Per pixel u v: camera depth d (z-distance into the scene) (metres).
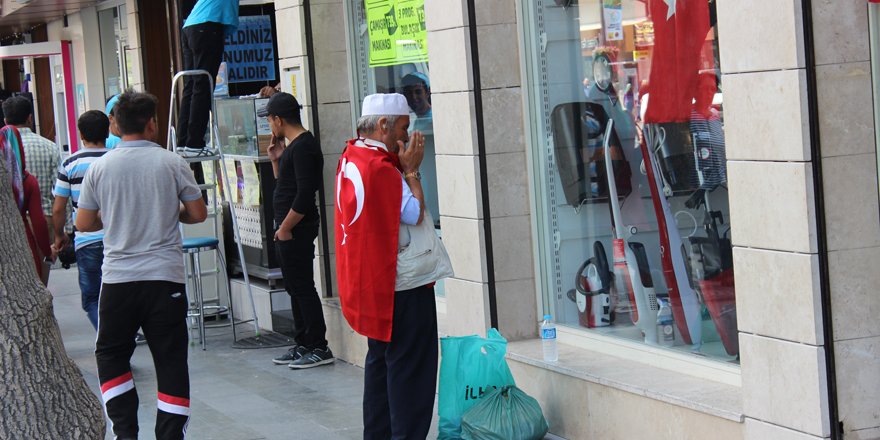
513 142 8.09
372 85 10.27
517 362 7.71
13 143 10.68
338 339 10.52
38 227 10.83
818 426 5.39
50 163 11.97
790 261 5.43
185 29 11.61
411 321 6.73
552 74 7.91
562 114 7.86
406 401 6.80
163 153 7.28
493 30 8.00
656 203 7.13
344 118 10.66
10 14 22.27
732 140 5.70
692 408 6.15
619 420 6.75
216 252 12.72
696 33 6.61
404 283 6.68
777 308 5.54
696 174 6.74
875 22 5.36
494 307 8.09
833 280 5.36
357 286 6.65
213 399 9.34
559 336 8.05
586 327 7.87
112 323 7.16
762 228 5.57
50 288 16.97
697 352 6.86
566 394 7.23
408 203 6.63
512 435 6.94
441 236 8.68
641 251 7.29
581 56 7.68
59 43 22.75
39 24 26.08
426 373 6.82
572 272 7.94
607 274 7.63
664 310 7.13
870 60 5.36
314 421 8.45
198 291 11.52
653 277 7.21
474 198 8.05
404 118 6.84
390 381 6.82
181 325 7.29
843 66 5.32
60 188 9.88
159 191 7.17
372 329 6.65
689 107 6.73
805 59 5.26
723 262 6.55
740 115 5.62
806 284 5.35
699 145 6.67
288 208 9.93
